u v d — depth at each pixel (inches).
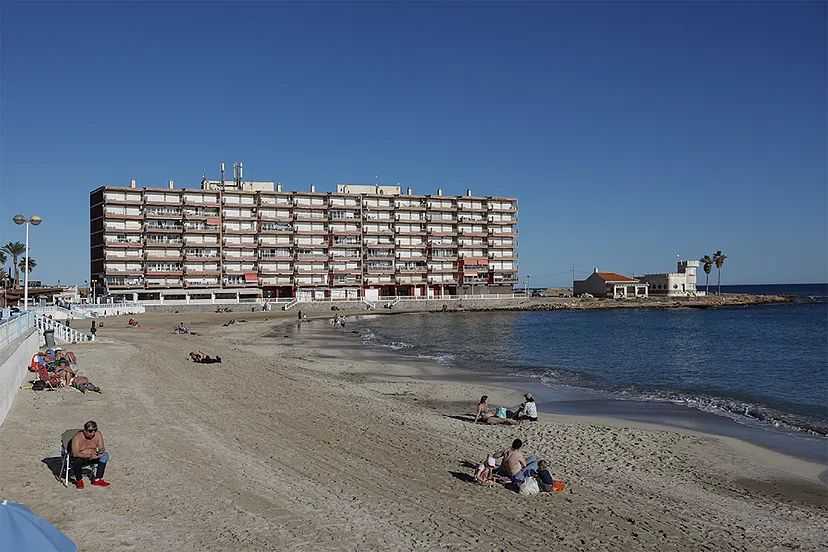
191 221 5393.7
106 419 805.2
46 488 537.3
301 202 5831.7
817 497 653.3
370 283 6038.4
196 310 4776.1
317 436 795.4
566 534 501.7
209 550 432.8
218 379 1234.6
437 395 1283.2
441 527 499.2
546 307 5856.3
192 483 571.2
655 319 4537.4
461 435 866.8
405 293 6215.6
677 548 490.6
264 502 531.8
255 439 755.4
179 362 1461.6
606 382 1520.7
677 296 6855.3
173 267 5295.3
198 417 858.1
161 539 446.9
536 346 2524.6
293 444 743.7
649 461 773.9
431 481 627.5
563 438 878.4
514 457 634.8
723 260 7632.9
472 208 6525.6
